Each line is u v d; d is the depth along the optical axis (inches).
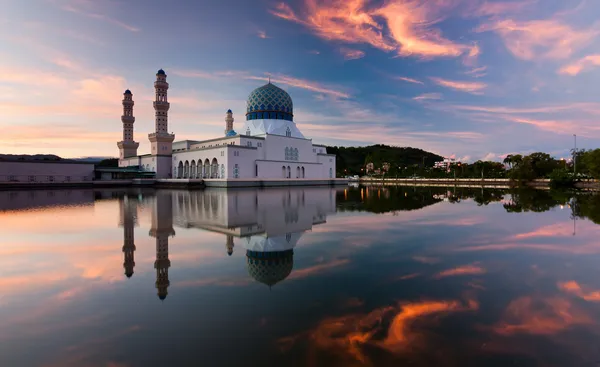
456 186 3752.5
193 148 3878.0
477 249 634.2
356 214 1159.6
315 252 608.4
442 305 369.4
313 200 1727.4
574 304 374.0
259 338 295.7
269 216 1102.4
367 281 446.3
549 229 858.1
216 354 270.4
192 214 1153.4
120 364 258.2
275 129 3887.8
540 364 258.1
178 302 378.3
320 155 4456.2
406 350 276.8
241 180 3105.3
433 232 812.0
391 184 4552.2
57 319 339.6
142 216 1104.8
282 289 417.4
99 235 778.8
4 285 441.4
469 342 291.3
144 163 4372.5
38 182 3031.5
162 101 4168.3
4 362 263.9
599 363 259.0
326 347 280.5
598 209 1299.2
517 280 453.4
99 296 400.5
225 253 602.2
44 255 597.9
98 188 3053.6
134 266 524.7
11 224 947.3
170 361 260.7
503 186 3727.9
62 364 260.5
